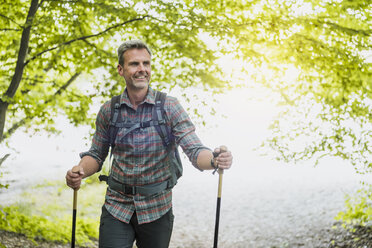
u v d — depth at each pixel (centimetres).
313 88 503
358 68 461
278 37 467
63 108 572
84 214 874
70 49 521
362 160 479
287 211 880
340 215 559
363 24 466
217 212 239
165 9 454
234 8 482
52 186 1081
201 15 471
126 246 239
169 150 243
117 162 241
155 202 241
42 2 491
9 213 558
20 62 497
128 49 239
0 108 504
